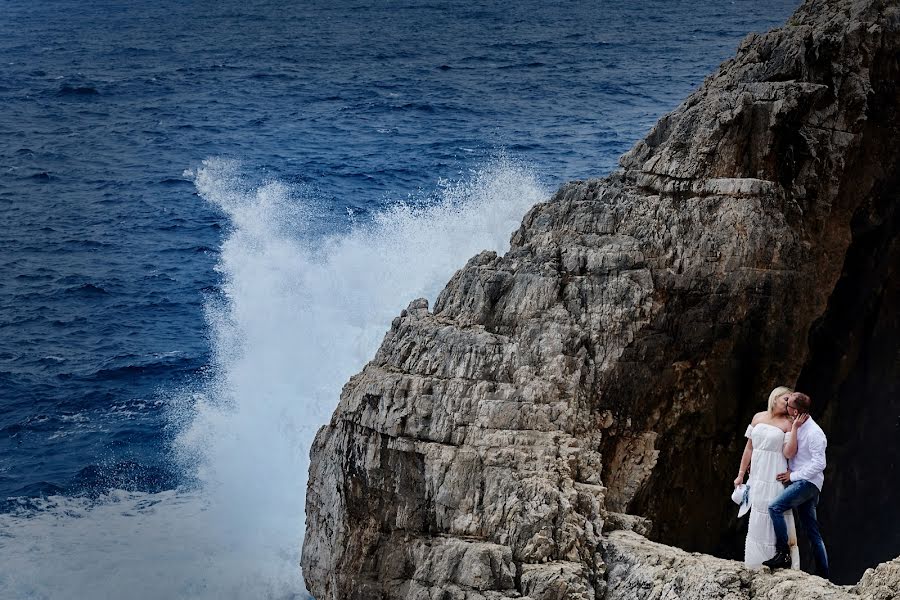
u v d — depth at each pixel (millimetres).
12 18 149250
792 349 17219
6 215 47406
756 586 11828
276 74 86875
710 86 19031
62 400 30266
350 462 15953
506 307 16812
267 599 21578
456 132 59125
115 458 27125
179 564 22594
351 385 16844
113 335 34375
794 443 11867
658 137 18875
